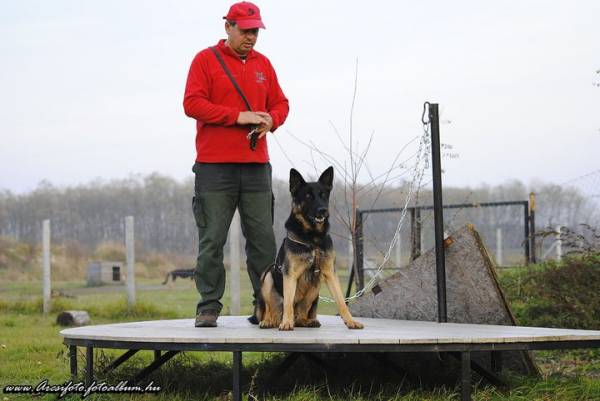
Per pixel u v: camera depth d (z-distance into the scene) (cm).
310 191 576
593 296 824
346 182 977
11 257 3516
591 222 1193
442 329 575
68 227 5194
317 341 498
